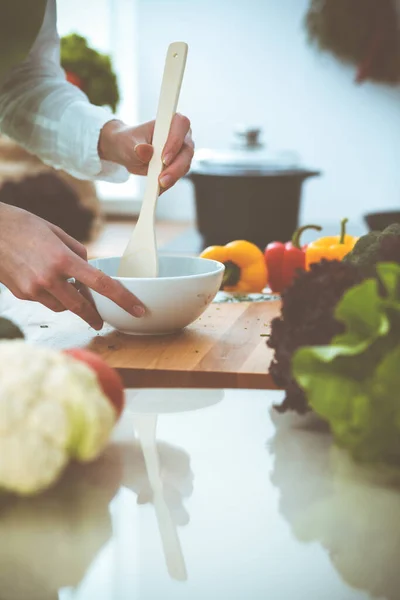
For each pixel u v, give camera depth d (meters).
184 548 0.43
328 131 3.05
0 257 0.92
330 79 3.00
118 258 1.03
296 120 3.06
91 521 0.45
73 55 2.05
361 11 2.86
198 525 0.45
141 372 0.82
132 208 3.14
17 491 0.46
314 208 3.12
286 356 0.59
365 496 0.48
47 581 0.40
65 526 0.44
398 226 0.82
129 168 1.18
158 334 0.95
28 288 0.91
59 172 2.14
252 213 1.94
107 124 1.20
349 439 0.50
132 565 0.41
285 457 0.54
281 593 0.39
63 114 1.24
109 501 0.48
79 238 2.05
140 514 0.46
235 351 0.88
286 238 1.98
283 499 0.48
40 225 0.92
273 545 0.43
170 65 0.97
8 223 0.92
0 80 1.30
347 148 3.05
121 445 0.56
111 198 3.14
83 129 1.21
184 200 3.19
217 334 0.96
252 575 0.40
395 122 3.00
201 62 3.08
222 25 3.03
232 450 0.55
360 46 2.90
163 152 0.95
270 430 0.59
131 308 0.90
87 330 0.98
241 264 1.29
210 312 1.08
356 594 0.39
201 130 3.14
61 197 1.99
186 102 3.12
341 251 1.26
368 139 3.03
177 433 0.58
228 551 0.43
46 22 1.29
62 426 0.45
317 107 3.04
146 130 1.14
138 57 3.12
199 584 0.40
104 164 1.28
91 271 0.88
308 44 2.98
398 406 0.48
